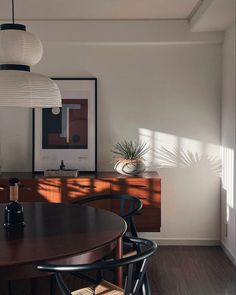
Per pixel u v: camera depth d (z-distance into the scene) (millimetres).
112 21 4559
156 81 4699
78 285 3488
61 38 4547
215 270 4008
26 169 4750
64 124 4680
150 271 3986
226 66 4445
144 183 4242
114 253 2572
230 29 4262
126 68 4688
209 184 4746
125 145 4664
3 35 2523
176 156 4738
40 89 2545
